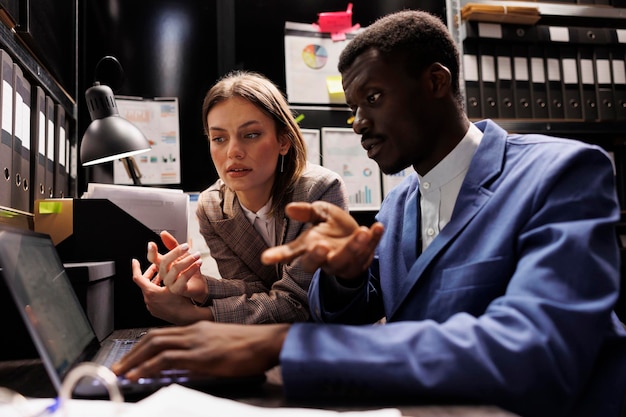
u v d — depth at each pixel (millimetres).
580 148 672
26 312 519
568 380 528
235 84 1213
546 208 645
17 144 1167
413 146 762
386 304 813
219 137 1219
